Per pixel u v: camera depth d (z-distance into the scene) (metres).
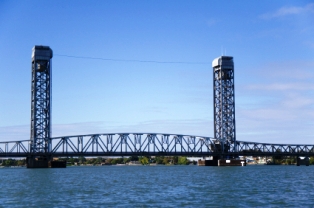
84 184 107.50
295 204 68.19
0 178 137.12
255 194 80.94
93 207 66.25
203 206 66.56
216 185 100.75
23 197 79.06
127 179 127.56
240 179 122.06
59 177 141.38
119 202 71.12
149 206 66.81
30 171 195.50
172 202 70.75
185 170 199.38
